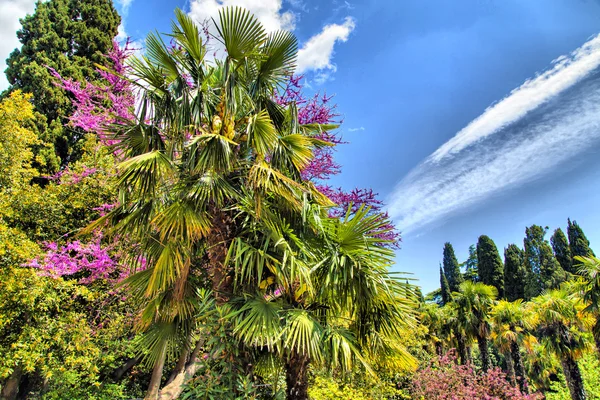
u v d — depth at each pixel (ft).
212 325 11.06
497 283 106.32
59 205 22.20
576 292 39.06
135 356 22.39
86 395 21.03
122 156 20.16
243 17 12.65
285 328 10.45
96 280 20.45
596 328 37.27
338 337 11.12
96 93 21.22
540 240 108.78
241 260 11.51
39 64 32.30
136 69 13.67
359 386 19.48
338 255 12.33
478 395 25.55
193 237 12.08
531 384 68.03
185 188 12.09
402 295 12.76
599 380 62.49
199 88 14.15
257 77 15.39
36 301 17.95
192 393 10.55
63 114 31.32
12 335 17.58
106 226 14.88
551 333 46.50
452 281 135.13
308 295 12.97
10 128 20.57
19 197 20.83
